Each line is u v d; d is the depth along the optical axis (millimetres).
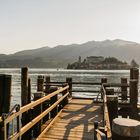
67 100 14016
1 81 8359
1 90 8352
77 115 11086
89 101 15062
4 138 4332
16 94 41531
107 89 11750
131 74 14133
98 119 10312
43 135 8016
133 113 11508
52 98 11617
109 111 9008
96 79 84875
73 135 8047
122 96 13914
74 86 58062
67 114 11297
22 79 10664
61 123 9617
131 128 3277
